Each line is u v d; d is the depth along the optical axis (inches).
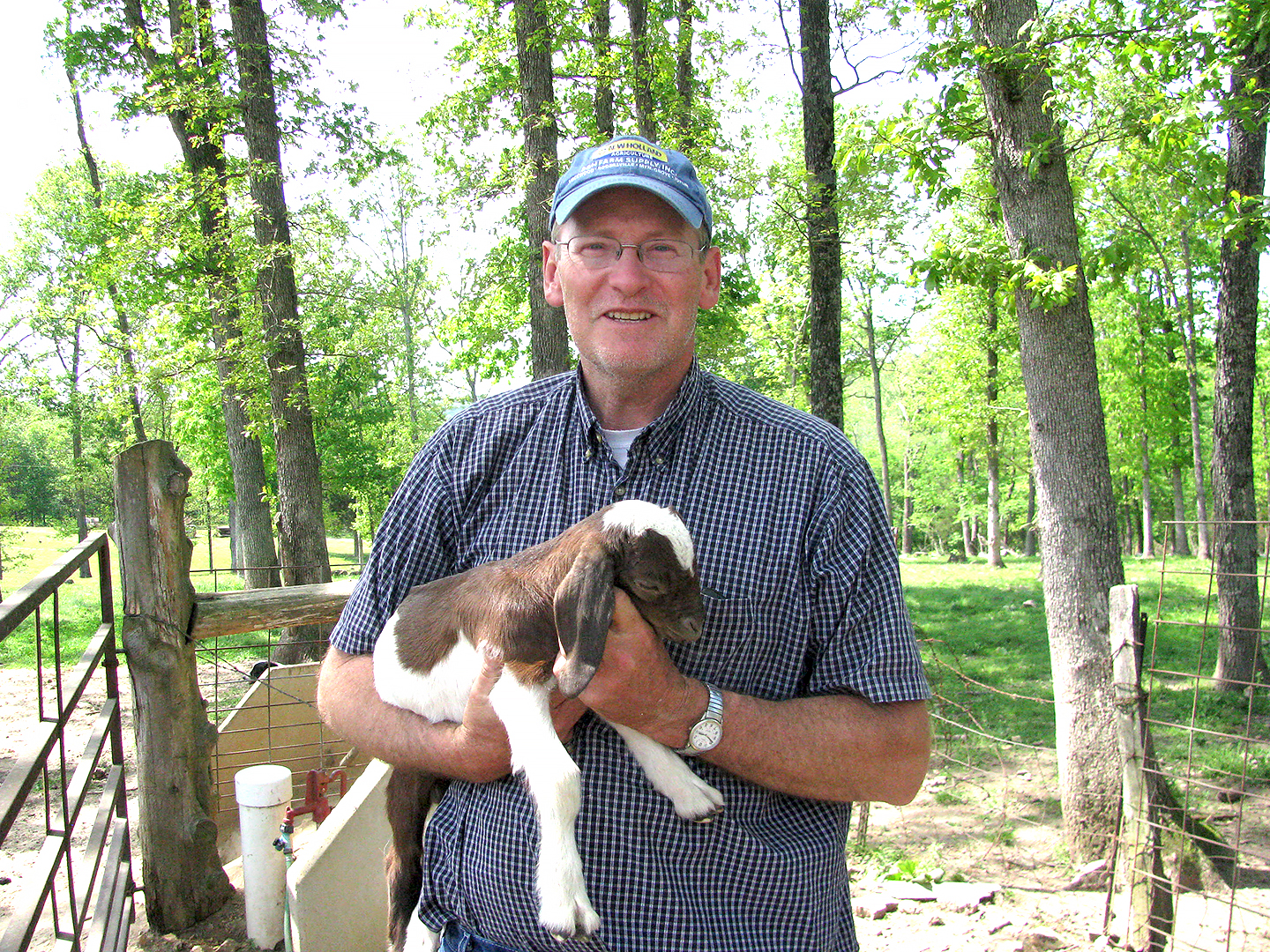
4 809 83.7
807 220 474.9
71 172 1100.5
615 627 66.7
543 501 83.4
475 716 73.0
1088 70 265.0
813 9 457.4
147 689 163.5
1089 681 250.4
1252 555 421.4
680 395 80.3
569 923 66.0
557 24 477.4
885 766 74.5
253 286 542.3
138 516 161.6
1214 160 283.0
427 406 1353.3
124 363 592.4
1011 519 1859.0
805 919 75.5
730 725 70.3
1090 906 203.9
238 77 540.1
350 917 131.2
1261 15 241.9
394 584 88.1
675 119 556.1
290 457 518.6
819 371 466.0
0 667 476.1
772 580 76.1
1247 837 257.1
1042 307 258.2
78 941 113.4
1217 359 423.8
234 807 212.7
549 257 88.4
